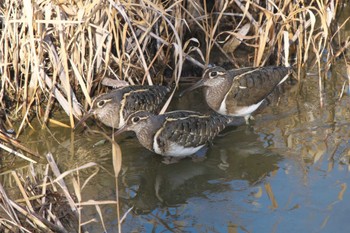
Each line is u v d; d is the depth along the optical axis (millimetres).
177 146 12734
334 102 14734
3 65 13477
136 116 12797
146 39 14367
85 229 11031
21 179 12055
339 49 16141
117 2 13484
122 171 12820
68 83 13164
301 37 15078
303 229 11078
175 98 14945
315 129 13859
